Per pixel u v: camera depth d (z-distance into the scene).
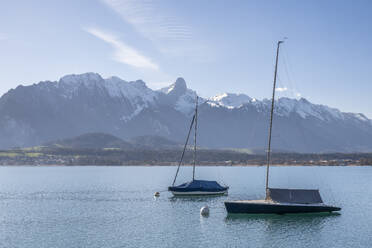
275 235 65.19
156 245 59.59
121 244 60.00
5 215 84.50
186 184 117.50
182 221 76.56
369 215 81.50
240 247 58.78
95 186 159.12
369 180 196.12
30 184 172.00
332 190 140.62
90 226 72.31
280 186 159.38
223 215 82.31
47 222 76.31
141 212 87.50
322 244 60.25
